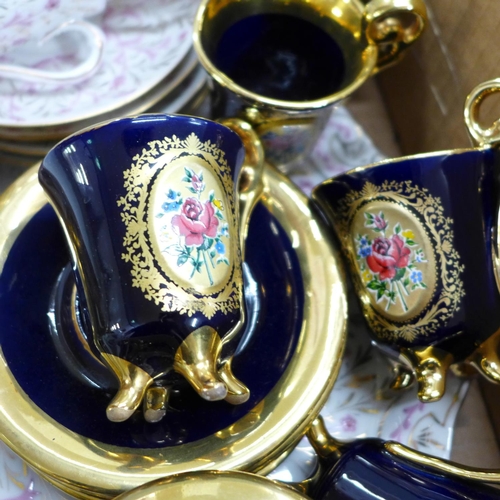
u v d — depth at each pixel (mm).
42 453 316
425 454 345
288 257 403
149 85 447
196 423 341
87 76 457
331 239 413
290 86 523
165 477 290
